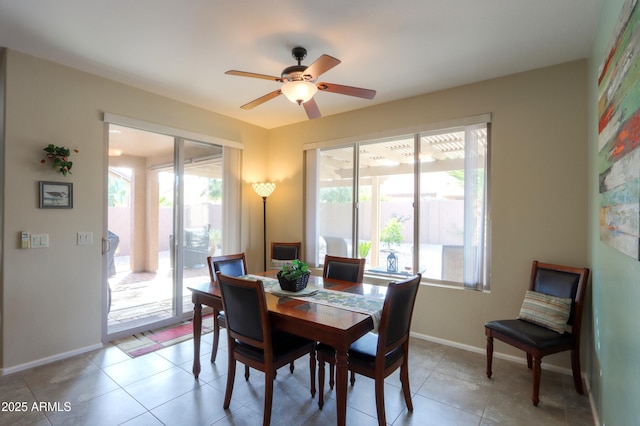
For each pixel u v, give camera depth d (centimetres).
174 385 240
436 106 327
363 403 221
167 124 353
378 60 264
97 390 232
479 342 300
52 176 273
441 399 224
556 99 267
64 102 279
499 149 292
